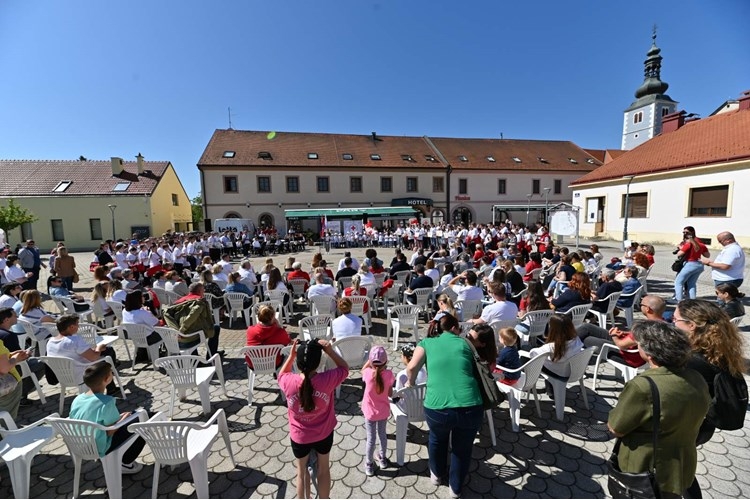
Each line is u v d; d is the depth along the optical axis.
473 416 2.58
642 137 38.72
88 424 2.69
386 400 3.08
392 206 31.45
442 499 2.79
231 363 5.62
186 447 2.71
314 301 6.90
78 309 7.58
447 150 35.69
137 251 13.55
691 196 17.84
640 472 1.80
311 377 2.56
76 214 25.94
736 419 2.18
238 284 7.48
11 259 8.80
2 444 2.92
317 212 25.41
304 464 2.61
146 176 28.75
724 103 28.58
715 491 2.79
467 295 6.33
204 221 27.78
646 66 38.91
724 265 6.11
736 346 2.22
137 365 5.58
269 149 30.56
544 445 3.42
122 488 3.00
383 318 7.86
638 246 9.79
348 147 33.16
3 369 3.49
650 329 1.90
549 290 8.02
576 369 3.81
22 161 28.25
